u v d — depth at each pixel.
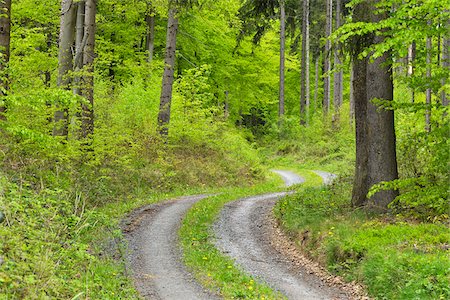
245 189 23.33
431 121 11.99
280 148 41.31
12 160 12.66
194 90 27.02
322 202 14.63
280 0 16.88
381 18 12.12
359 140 13.26
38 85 13.98
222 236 13.09
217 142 27.91
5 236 6.94
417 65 11.11
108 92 23.78
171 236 12.60
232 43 34.91
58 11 21.64
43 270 6.46
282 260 11.32
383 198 12.43
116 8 23.62
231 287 8.88
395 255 9.01
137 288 8.57
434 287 7.71
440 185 10.77
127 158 20.02
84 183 15.32
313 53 47.28
